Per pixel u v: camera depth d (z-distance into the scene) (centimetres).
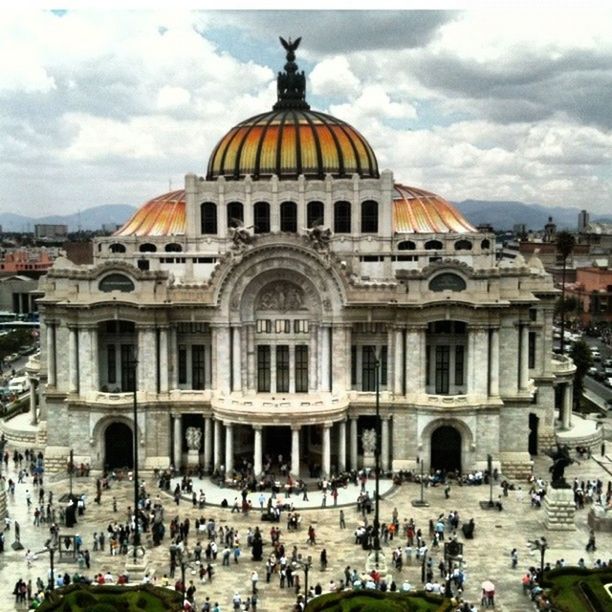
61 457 11175
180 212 13175
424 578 7638
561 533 8906
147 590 6988
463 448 10838
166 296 11044
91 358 11038
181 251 12681
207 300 11031
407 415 10894
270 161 12544
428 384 11100
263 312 11200
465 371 10988
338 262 10875
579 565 7906
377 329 11075
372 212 12362
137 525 7750
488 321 10725
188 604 6794
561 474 9125
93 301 10925
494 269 10775
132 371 11306
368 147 13225
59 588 6956
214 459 11006
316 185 12238
